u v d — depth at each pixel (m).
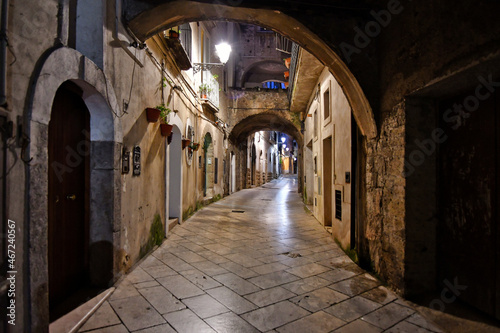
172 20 4.42
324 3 4.29
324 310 3.23
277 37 11.42
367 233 4.58
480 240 3.06
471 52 2.57
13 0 1.99
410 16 3.50
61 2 2.53
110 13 3.61
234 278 4.12
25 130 2.09
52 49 2.40
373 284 3.99
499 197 2.85
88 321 2.86
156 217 5.65
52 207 3.04
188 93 8.52
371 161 4.45
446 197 3.54
